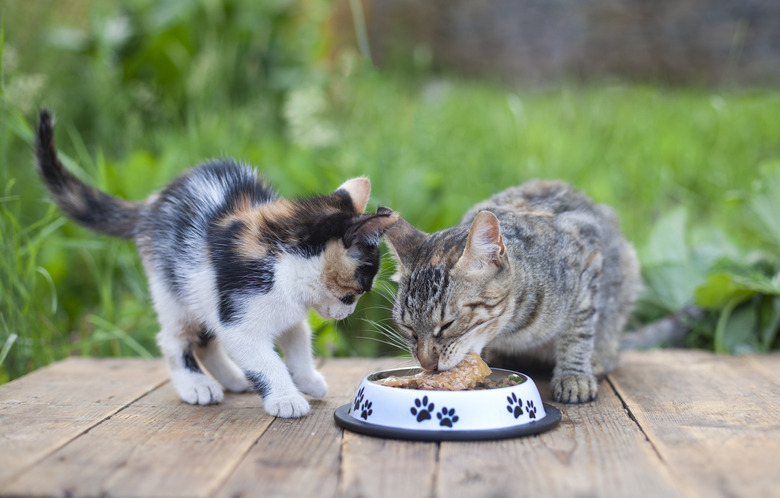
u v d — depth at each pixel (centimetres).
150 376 131
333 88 221
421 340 120
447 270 119
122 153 190
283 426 112
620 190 198
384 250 140
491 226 118
